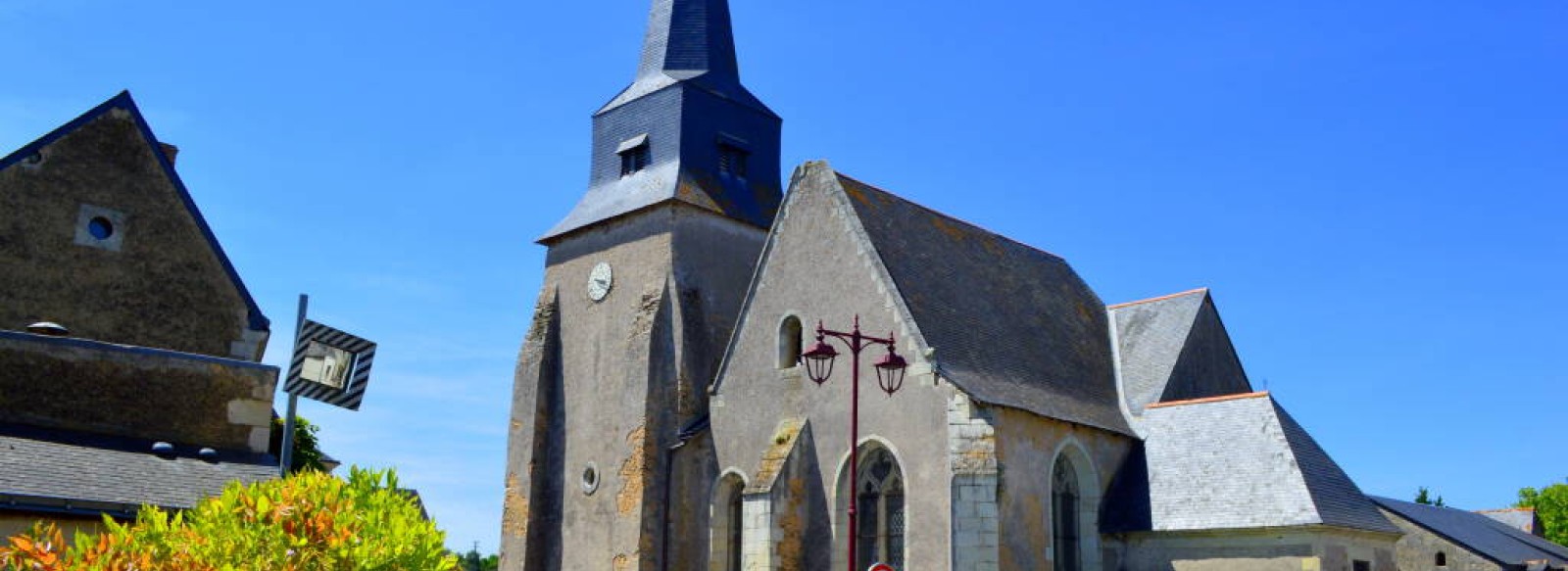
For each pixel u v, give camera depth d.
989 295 29.72
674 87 35.28
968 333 27.39
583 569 31.67
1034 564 24.95
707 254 33.59
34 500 17.66
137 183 28.92
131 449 20.75
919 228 29.81
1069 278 34.44
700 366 31.98
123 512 18.42
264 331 29.86
